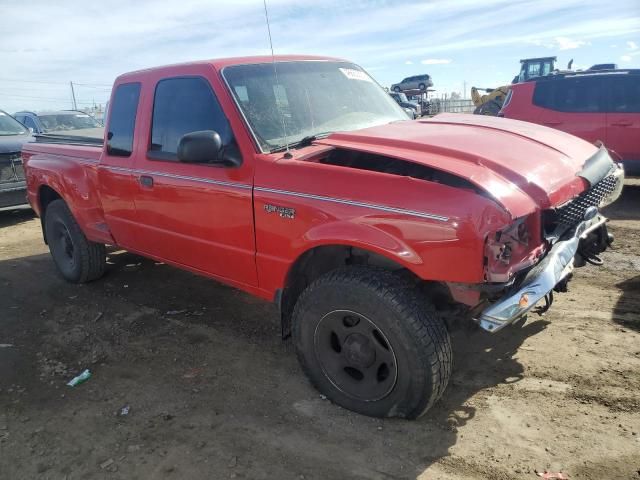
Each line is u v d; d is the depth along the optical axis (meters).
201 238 3.72
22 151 6.05
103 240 4.88
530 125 3.98
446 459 2.68
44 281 5.73
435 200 2.59
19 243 7.48
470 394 3.20
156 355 3.96
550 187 2.90
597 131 8.29
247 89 3.57
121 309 4.83
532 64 23.47
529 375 3.33
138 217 4.26
